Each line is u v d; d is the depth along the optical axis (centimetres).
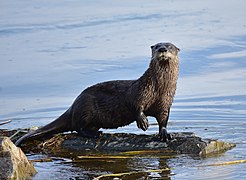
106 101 3009
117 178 2455
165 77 2898
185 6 5966
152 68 2897
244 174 2448
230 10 5747
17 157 2423
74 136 3048
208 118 3353
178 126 3219
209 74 4119
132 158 2745
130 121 3041
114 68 4234
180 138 2894
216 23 5312
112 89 3019
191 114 3425
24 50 4759
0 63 4459
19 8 6066
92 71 4197
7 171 2336
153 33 5062
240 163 2605
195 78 4053
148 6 6003
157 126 3278
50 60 4481
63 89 3919
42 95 3831
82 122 3034
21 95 3838
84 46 4794
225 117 3366
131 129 3225
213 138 2952
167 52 2842
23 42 4972
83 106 3027
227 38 4844
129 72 4144
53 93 3856
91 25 5378
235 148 2847
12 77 4159
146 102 2923
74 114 3048
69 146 2969
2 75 4203
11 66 4388
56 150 2923
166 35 4991
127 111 2991
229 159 2673
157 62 2873
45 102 3706
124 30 5191
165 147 2862
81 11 5894
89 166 2639
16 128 3253
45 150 2927
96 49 4691
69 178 2469
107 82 3066
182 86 3909
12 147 2423
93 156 2791
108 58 4453
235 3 6016
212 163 2620
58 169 2598
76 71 4216
